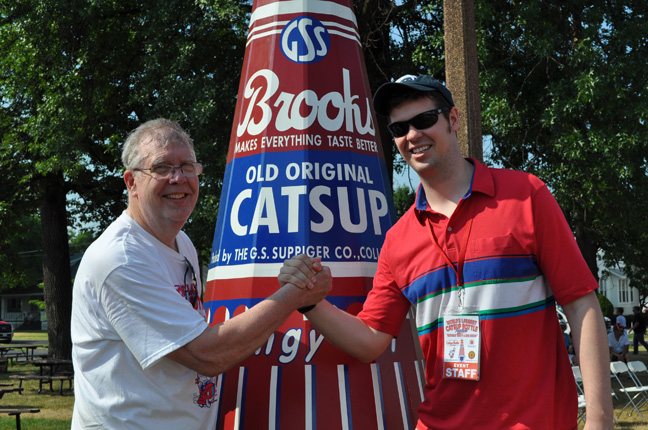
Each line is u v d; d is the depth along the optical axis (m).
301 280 2.05
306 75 2.71
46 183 14.10
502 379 1.82
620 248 13.19
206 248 10.88
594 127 8.85
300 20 2.76
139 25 11.28
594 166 8.59
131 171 2.07
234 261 2.64
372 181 2.77
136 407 1.94
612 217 9.97
